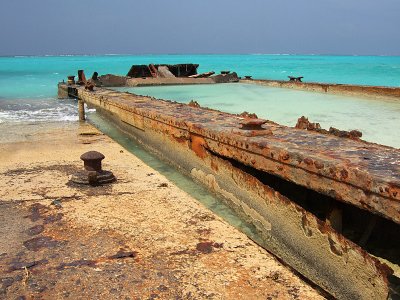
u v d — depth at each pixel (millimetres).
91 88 12812
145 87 20719
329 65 89125
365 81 40344
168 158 6855
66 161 6734
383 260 3295
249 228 4453
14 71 59375
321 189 3207
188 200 4680
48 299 2762
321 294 2975
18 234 3756
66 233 3775
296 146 3773
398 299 2676
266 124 5316
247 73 54906
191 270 3148
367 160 3162
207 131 5160
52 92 25062
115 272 3098
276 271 3160
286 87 19625
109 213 4262
